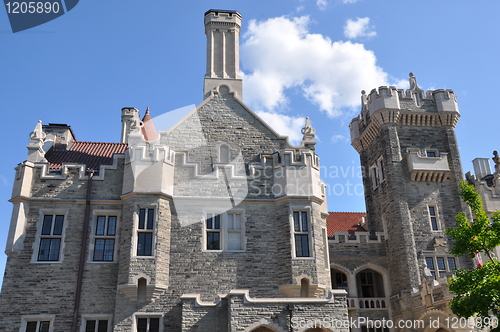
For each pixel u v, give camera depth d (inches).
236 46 1119.6
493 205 1283.2
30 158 908.6
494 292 652.7
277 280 853.8
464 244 753.0
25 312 797.2
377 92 1327.5
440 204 1232.8
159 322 794.2
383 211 1278.3
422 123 1320.1
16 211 849.5
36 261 831.7
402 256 1151.6
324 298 758.5
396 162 1256.2
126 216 840.9
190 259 844.6
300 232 875.4
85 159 1011.9
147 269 800.9
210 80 1058.7
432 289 956.6
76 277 824.3
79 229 858.8
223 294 824.9
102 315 803.4
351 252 1202.6
